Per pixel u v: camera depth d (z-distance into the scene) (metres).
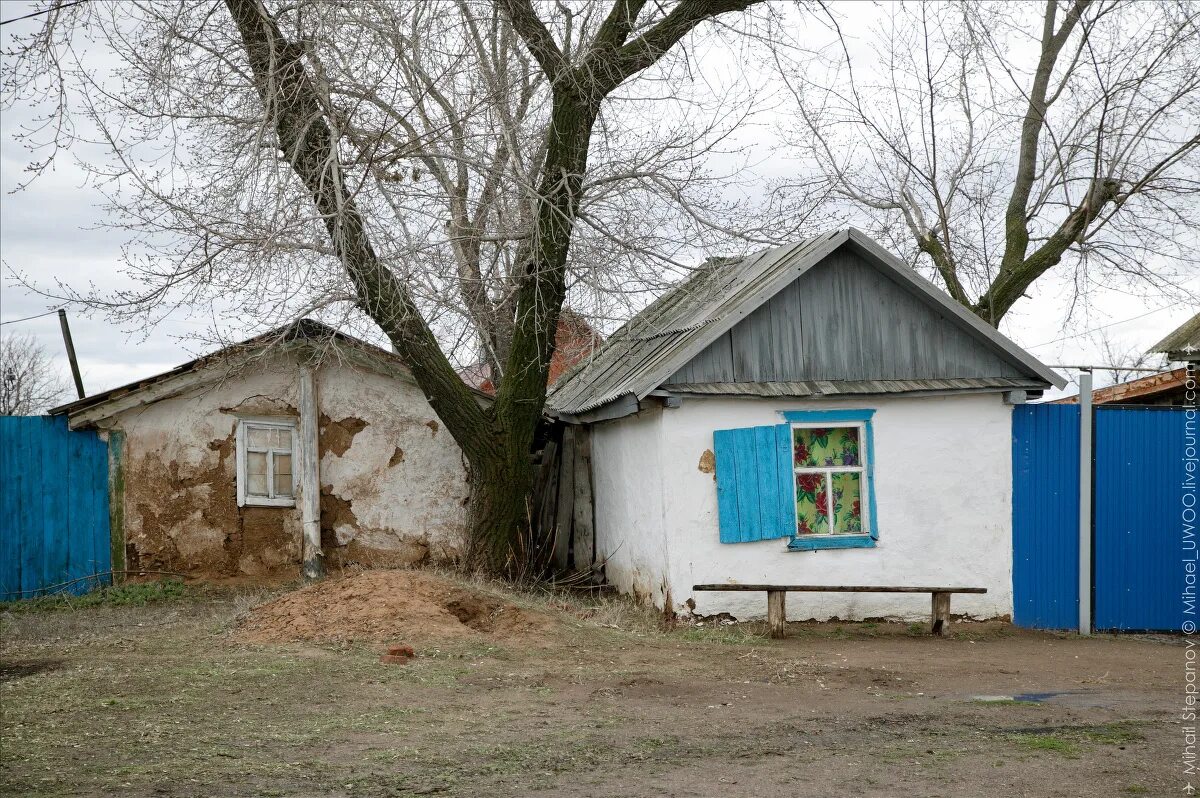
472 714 8.35
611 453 16.27
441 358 14.82
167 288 12.06
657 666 10.45
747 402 13.41
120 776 6.53
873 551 13.62
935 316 14.08
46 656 11.15
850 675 10.05
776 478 13.38
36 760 6.93
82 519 16.12
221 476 16.52
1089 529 14.09
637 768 6.79
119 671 10.02
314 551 16.45
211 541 16.44
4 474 15.89
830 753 7.14
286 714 8.31
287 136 12.87
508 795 6.20
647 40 14.44
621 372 15.93
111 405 16.09
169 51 12.01
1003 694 9.30
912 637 12.76
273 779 6.52
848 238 13.50
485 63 14.65
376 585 12.39
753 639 12.16
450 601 12.39
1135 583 14.20
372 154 12.81
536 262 14.23
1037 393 14.28
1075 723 8.03
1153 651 12.37
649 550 14.00
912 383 13.80
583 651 11.02
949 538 13.81
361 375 17.11
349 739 7.55
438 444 17.36
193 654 10.87
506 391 15.37
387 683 9.42
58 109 11.32
